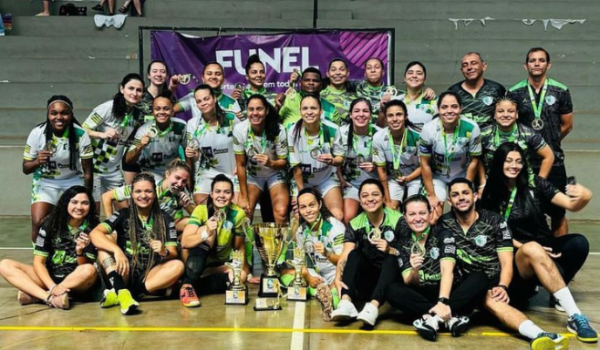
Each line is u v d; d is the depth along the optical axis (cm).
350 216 677
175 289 602
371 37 919
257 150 658
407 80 709
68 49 1206
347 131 683
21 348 471
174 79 777
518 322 489
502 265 520
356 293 567
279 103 732
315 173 673
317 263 600
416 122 700
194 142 681
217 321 529
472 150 630
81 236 570
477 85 682
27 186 977
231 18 1246
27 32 1245
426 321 492
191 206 671
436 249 527
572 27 1230
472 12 1266
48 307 565
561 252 552
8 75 1166
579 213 968
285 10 1260
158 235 582
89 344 479
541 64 655
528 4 1266
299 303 580
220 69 733
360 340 489
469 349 472
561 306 544
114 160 704
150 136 676
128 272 572
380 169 667
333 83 749
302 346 476
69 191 573
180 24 1224
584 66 1159
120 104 684
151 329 510
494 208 564
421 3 1264
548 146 620
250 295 603
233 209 609
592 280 662
